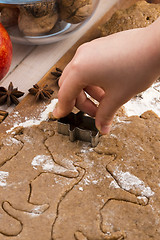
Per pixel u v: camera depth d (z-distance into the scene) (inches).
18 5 22.2
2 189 18.1
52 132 20.3
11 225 17.1
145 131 20.2
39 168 18.9
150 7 24.4
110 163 19.0
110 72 16.1
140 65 15.9
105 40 16.5
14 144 19.8
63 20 23.6
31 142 19.9
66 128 19.8
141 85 16.5
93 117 20.2
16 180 18.5
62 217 17.3
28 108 22.0
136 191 18.1
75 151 19.5
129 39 16.2
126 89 16.5
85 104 19.1
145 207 17.6
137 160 19.1
